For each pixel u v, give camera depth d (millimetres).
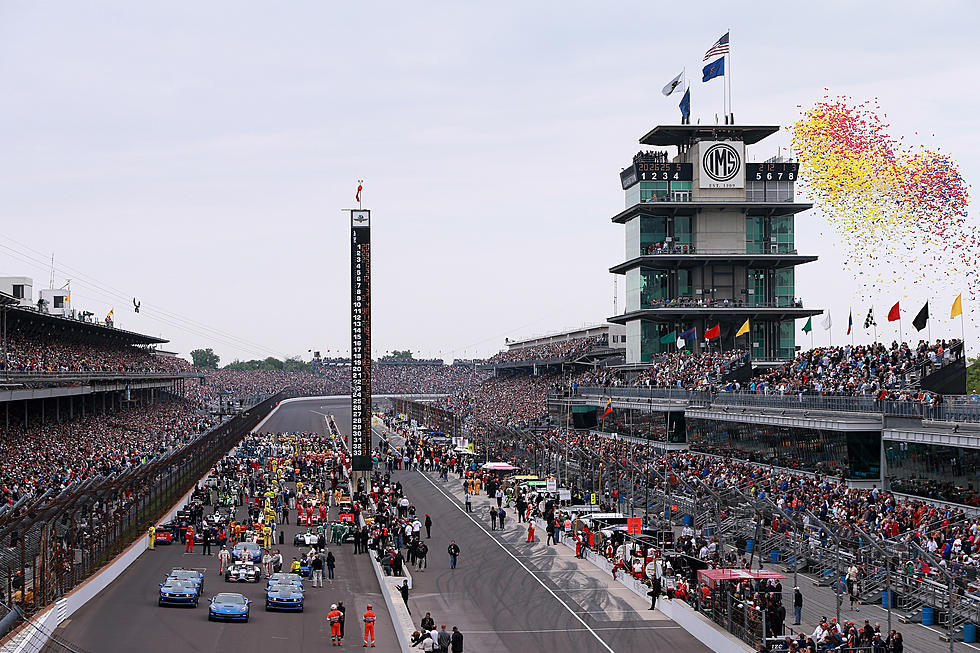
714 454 92750
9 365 92500
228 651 43469
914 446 62250
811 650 38531
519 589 58875
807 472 73938
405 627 47906
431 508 93625
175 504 80812
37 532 48125
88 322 137625
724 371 103438
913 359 74438
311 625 49250
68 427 106250
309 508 81750
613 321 147000
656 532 63281
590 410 130750
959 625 42500
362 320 113812
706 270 136125
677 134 137875
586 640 47375
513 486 98000
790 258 134000
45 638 42219
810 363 90625
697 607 49594
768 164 136250
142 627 46781
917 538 48719
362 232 114375
